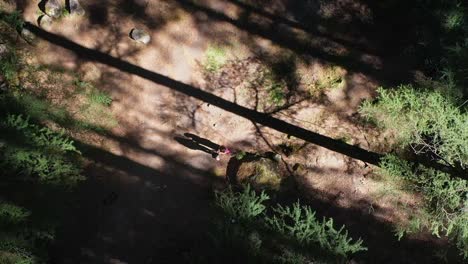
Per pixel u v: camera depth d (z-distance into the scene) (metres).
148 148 17.28
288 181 17.31
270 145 17.75
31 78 16.88
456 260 16.78
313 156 17.64
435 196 14.46
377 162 17.52
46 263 15.12
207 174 17.30
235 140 17.73
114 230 16.20
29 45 17.16
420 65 17.77
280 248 11.78
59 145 14.41
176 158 17.36
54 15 17.44
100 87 17.48
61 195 15.84
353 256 16.55
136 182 16.89
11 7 17.33
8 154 12.92
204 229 16.44
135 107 17.55
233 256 11.69
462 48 14.23
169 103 17.78
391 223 17.03
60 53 17.42
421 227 15.73
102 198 16.47
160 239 16.30
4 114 15.59
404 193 15.57
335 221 17.08
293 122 17.98
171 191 16.98
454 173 14.20
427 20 17.41
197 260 14.46
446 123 13.53
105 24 17.95
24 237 13.43
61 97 17.03
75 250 15.75
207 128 17.72
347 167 17.62
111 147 17.06
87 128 17.02
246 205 12.17
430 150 15.02
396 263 16.83
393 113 14.24
